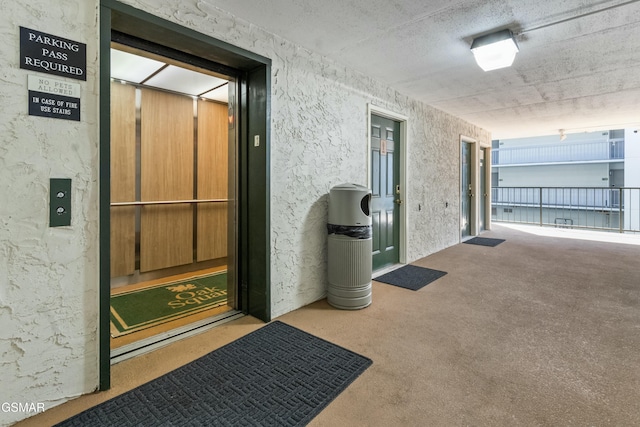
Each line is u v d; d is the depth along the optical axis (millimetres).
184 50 2186
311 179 2854
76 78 1565
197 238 4102
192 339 2223
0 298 1393
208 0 2033
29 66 1435
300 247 2783
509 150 13703
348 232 2746
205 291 3285
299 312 2713
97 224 1647
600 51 2885
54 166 1516
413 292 3240
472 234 6777
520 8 2168
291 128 2646
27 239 1454
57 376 1545
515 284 3488
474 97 4379
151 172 3639
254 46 2352
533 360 1958
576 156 12094
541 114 5480
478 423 1428
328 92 3010
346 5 2121
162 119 3705
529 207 10836
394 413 1495
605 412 1486
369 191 2838
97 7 1617
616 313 2672
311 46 2742
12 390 1429
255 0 2045
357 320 2555
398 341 2205
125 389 1674
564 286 3412
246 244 2641
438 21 2346
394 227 4301
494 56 2678
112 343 2176
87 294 1626
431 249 4996
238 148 2646
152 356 1995
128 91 3426
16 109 1409
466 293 3205
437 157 5102
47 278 1511
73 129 1564
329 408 1528
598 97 4395
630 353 2025
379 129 3936
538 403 1557
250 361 1941
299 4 2098
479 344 2160
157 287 3414
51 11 1485
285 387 1690
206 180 4148
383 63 3143
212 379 1759
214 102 4188
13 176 1412
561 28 2455
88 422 1436
